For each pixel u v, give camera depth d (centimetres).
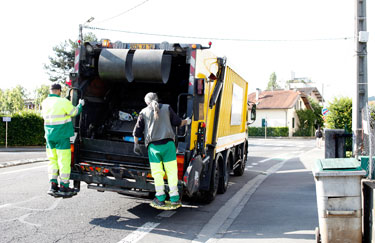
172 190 555
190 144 593
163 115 561
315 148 2873
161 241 496
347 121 1413
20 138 2506
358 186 427
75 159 636
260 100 5803
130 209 668
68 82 664
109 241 489
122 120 770
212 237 515
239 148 1091
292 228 552
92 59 681
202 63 636
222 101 782
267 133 5359
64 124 579
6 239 481
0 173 1062
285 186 945
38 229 530
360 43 849
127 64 637
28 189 814
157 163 559
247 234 527
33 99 8612
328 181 431
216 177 786
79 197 748
